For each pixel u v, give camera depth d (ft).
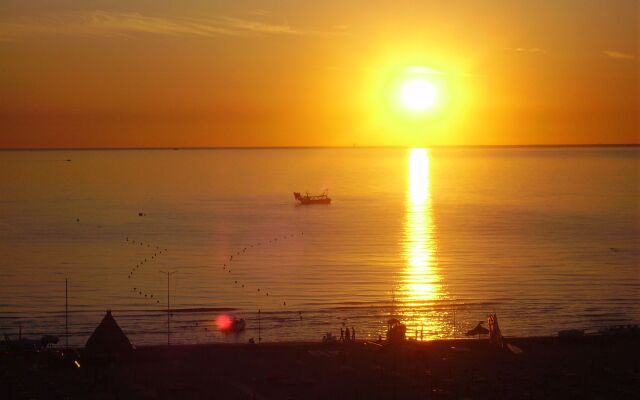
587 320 298.56
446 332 273.54
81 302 336.29
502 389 175.01
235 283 378.32
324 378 184.44
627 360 202.59
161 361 201.36
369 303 329.93
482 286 364.38
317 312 314.14
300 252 477.36
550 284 368.07
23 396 169.27
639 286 361.30
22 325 294.05
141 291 360.69
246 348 214.90
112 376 186.09
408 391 173.68
